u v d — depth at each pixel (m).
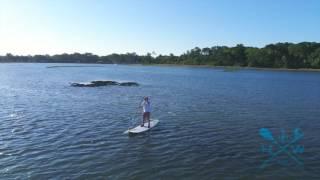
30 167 20.70
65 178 19.12
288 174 20.20
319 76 139.50
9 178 19.02
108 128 31.16
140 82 92.56
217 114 39.47
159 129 30.86
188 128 31.55
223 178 19.48
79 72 154.00
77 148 24.67
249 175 19.97
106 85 78.69
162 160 22.30
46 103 47.31
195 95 60.06
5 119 34.88
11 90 65.81
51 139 27.00
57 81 92.56
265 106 46.88
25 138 27.25
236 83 92.62
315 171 20.70
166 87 76.94
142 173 20.05
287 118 37.56
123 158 22.59
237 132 30.31
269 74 153.75
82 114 38.41
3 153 23.25
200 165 21.47
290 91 70.19
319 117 38.41
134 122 33.97
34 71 158.50
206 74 147.00
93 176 19.48
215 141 27.08
